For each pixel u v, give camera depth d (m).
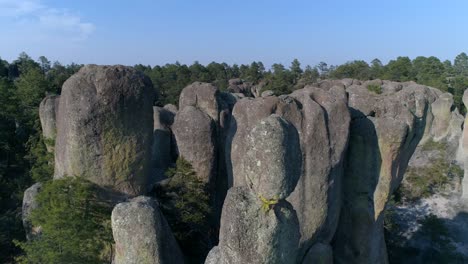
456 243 36.97
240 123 20.47
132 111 22.16
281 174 10.66
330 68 136.00
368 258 22.03
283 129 10.80
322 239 20.39
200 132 28.44
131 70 22.41
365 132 21.27
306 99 20.09
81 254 20.28
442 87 86.06
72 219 20.23
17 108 53.00
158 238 17.31
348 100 22.72
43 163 35.53
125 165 22.31
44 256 19.97
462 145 47.75
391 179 21.38
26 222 25.30
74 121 21.27
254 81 112.31
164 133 31.22
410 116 21.50
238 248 10.91
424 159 50.44
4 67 110.44
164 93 88.88
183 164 26.31
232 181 22.77
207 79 105.81
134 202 17.89
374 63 123.44
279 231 10.89
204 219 26.28
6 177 43.25
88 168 21.73
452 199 43.41
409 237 36.75
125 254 17.19
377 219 21.80
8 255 29.78
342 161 20.47
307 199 19.47
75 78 21.55
